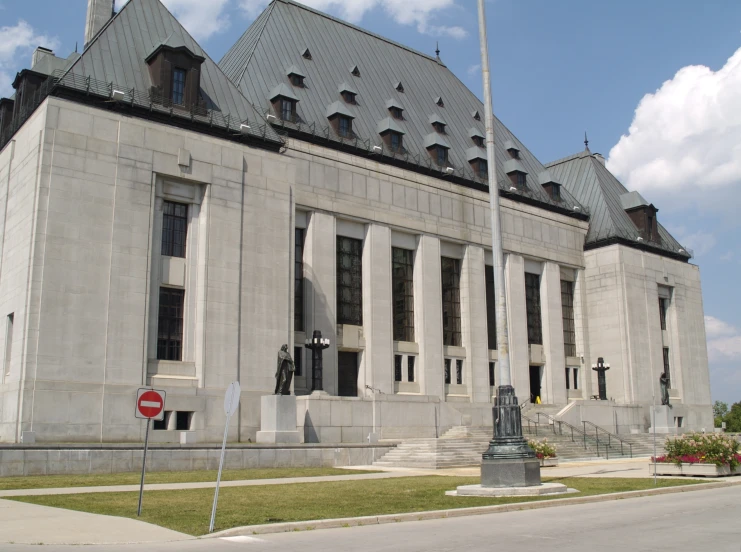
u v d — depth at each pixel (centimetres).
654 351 6794
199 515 1714
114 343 3662
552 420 5338
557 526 1548
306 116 5119
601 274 6819
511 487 2159
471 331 5731
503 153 6794
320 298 4844
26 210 3672
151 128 3981
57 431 3428
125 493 2203
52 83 3791
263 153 4422
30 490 2305
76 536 1419
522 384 6038
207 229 4094
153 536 1434
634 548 1246
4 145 4225
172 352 3950
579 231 6944
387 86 6188
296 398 4128
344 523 1617
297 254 4891
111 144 3822
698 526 1524
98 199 3728
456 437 4581
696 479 2777
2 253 3938
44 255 3525
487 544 1312
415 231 5512
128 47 4247
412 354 5353
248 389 4091
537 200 6531
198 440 3847
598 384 6325
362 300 5181
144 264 3825
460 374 5672
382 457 3894
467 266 5828
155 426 3747
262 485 2522
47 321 3484
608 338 6694
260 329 4206
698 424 7144
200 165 4128
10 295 3725
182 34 4619
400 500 2039
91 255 3659
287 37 5712
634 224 7188
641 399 6525
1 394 3619
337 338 4941
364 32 6600
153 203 3922
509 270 6175
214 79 4531
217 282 4081
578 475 3038
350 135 5275
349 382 5066
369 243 5222
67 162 3662
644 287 6900
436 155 5797
